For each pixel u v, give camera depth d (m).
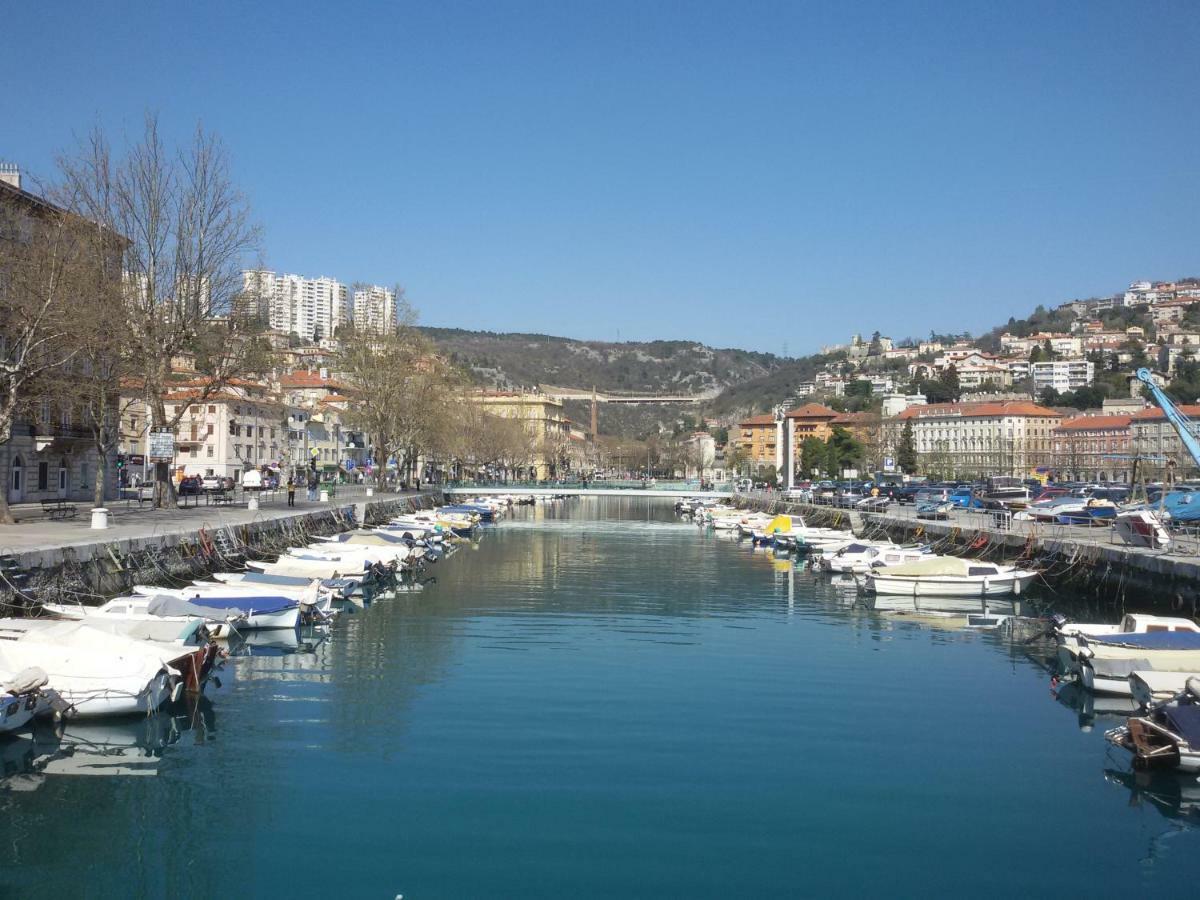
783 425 148.88
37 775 23.75
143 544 44.88
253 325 67.06
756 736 27.78
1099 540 57.34
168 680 28.61
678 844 20.53
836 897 18.47
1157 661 31.64
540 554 83.06
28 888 18.31
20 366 48.81
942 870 19.64
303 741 26.56
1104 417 191.12
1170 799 23.47
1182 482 87.06
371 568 58.88
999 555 63.91
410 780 23.73
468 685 33.09
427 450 137.88
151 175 61.53
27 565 35.75
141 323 61.00
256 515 65.31
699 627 45.56
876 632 44.62
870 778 24.55
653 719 29.23
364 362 113.31
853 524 91.00
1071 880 19.34
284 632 41.75
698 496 155.00
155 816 21.42
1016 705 31.42
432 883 18.66
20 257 52.19
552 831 21.02
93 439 74.25
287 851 19.86
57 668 27.31
